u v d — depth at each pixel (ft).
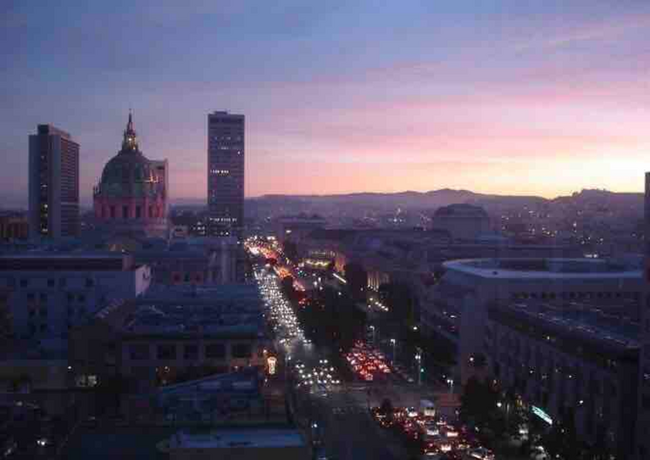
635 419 470.39
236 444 267.18
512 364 647.56
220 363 542.57
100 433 293.23
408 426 539.29
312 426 491.31
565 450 457.68
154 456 267.39
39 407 414.00
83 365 533.14
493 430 517.55
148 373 536.83
